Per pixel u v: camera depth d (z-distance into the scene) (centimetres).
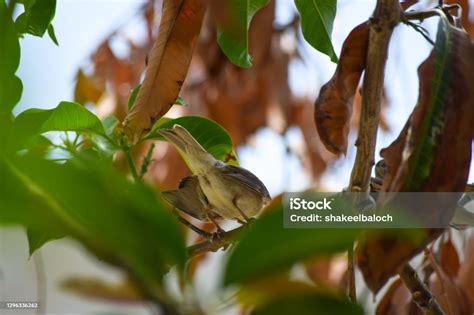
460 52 494
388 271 484
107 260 340
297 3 514
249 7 512
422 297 505
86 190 324
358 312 361
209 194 519
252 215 523
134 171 511
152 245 340
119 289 364
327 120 505
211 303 359
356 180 497
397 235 484
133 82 717
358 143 498
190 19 507
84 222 326
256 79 748
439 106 491
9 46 488
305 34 514
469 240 552
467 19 607
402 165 490
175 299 348
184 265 347
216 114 742
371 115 497
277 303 362
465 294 525
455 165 490
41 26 515
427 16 498
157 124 518
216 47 748
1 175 313
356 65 503
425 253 523
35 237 501
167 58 507
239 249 358
